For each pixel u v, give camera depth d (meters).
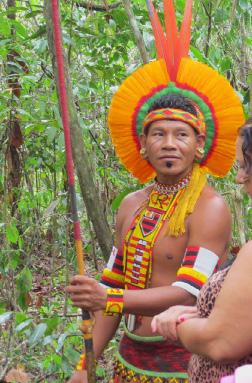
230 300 1.55
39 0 5.09
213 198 2.22
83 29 3.71
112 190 4.70
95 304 2.07
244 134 1.66
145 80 2.37
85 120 4.36
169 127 2.21
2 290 3.80
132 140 2.44
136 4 4.04
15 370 3.11
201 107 2.33
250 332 1.53
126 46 4.03
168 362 2.20
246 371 1.31
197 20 3.97
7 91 3.77
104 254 2.84
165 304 2.10
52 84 3.76
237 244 3.74
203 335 1.60
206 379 1.75
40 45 3.49
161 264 2.23
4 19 3.68
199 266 2.13
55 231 4.28
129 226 2.35
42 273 5.01
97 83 4.43
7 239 3.81
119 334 3.90
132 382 2.25
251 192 1.68
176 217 2.21
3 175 4.12
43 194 4.82
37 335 2.88
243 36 3.79
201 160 2.38
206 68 2.33
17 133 3.93
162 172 2.23
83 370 2.39
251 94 3.00
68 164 2.03
